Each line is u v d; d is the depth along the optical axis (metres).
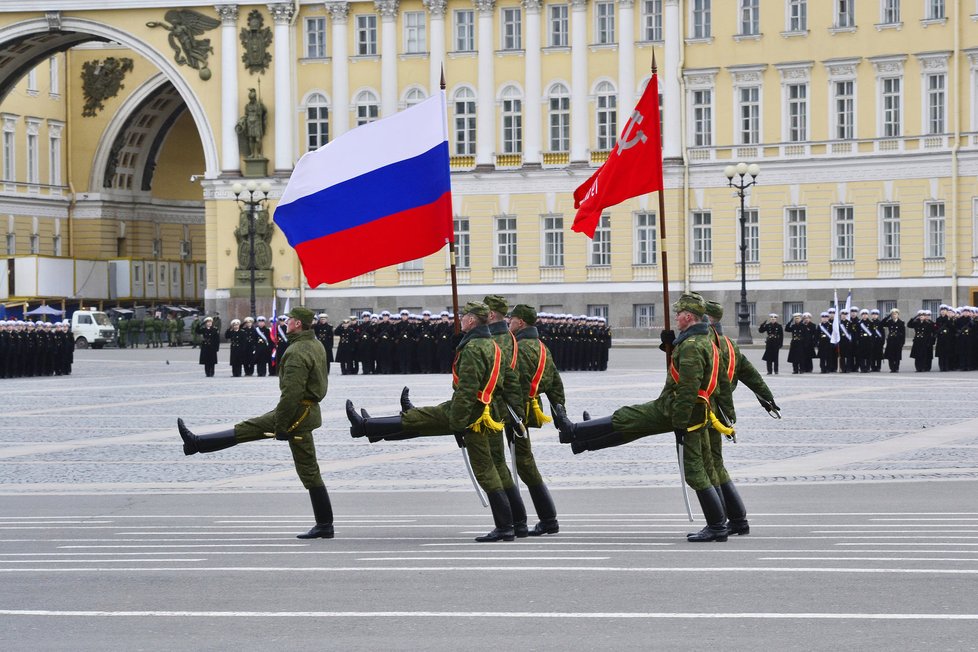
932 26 126.50
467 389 29.48
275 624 20.92
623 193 36.03
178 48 146.12
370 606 22.12
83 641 19.94
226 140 144.75
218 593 23.39
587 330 96.25
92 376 97.06
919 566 24.78
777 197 132.12
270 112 144.25
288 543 29.41
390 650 19.16
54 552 28.34
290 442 30.34
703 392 29.06
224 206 145.00
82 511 35.38
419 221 33.50
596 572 24.81
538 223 139.00
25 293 154.75
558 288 138.50
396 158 33.50
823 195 130.75
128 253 179.62
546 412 61.00
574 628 20.30
